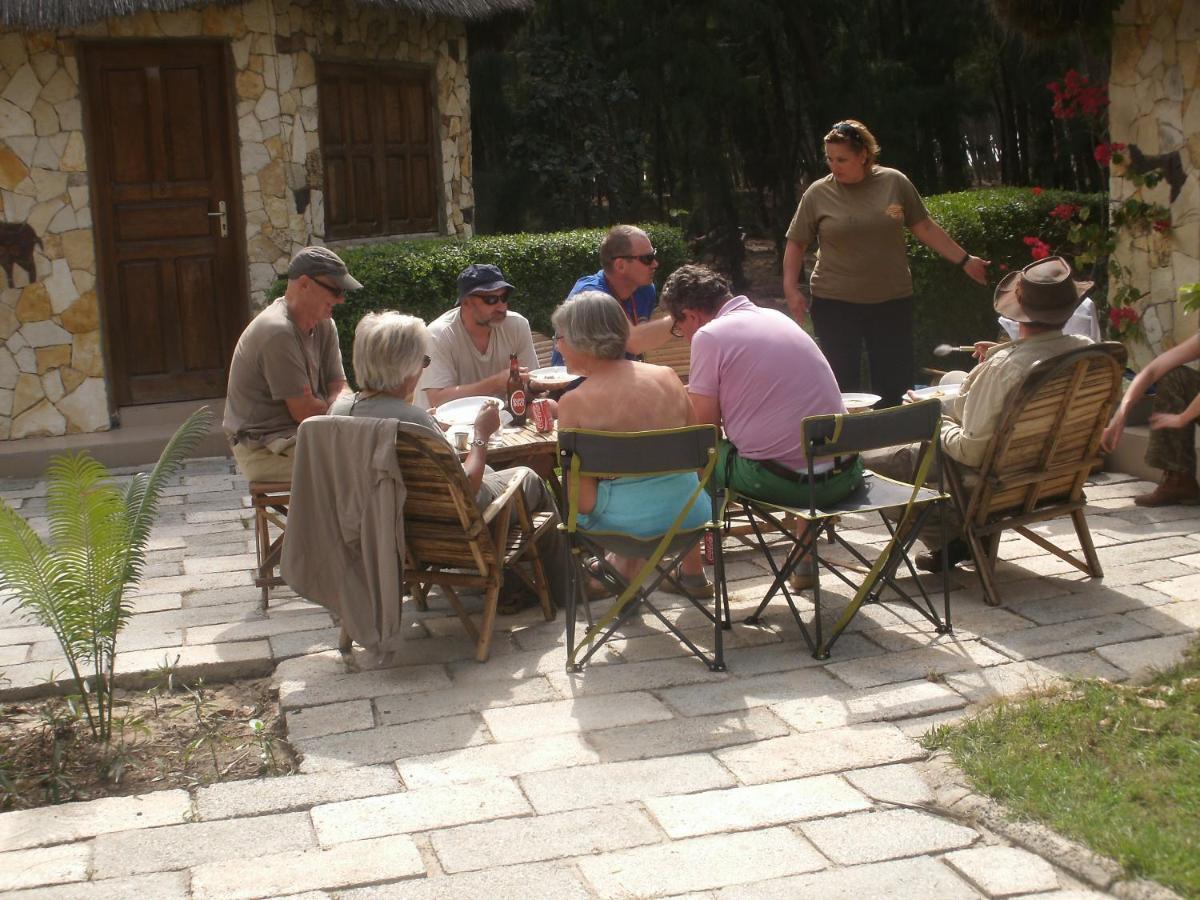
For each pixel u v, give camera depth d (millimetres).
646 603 4766
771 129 18391
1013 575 5562
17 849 3541
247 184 8945
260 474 5602
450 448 4562
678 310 5363
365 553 4684
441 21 10281
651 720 4270
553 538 5434
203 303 9094
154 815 3725
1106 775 3645
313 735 4266
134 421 8969
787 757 3941
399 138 10148
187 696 4809
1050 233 9773
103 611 4395
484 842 3488
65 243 8586
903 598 5031
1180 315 7039
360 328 4781
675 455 4551
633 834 3500
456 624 5277
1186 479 6422
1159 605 5102
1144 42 7039
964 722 4051
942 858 3330
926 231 7020
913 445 5543
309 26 9102
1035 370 4812
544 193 16078
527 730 4234
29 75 8375
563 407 4836
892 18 18047
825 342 7129
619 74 16438
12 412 8609
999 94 19125
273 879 3322
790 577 5531
